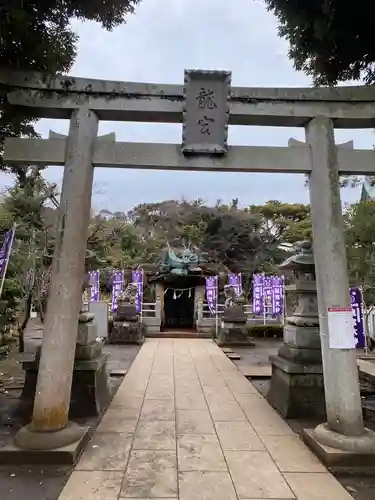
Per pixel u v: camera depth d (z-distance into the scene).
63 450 4.56
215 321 19.56
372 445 4.70
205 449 5.00
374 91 5.91
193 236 36.28
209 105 5.80
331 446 4.74
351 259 14.03
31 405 6.50
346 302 5.38
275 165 5.83
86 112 5.78
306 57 6.45
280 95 5.89
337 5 5.20
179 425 5.97
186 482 4.10
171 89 5.84
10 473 4.30
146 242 35.09
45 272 13.20
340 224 5.62
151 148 5.80
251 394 7.99
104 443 5.18
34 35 5.55
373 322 15.79
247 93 5.87
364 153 5.88
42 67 6.16
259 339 18.73
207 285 20.25
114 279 19.09
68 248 5.39
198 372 10.31
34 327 21.27
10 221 12.21
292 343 7.09
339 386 5.11
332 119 5.95
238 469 4.43
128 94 5.81
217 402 7.35
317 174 5.78
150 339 18.06
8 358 12.12
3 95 5.93
